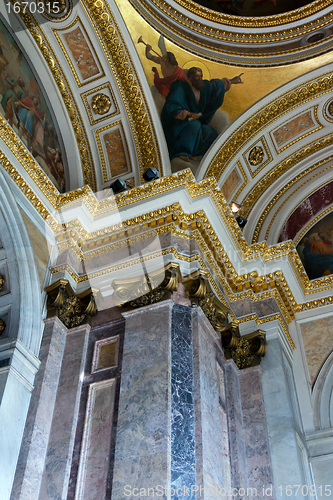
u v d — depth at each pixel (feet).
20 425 23.20
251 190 38.32
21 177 27.81
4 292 26.40
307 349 34.17
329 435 30.12
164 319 25.49
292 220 38.73
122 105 33.88
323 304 35.32
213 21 35.32
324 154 38.34
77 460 23.12
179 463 21.56
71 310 27.71
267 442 27.25
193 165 34.65
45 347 25.94
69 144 33.68
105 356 26.30
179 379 23.91
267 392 29.76
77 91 33.86
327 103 36.73
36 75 32.42
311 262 38.06
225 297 31.76
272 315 32.24
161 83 34.50
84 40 32.71
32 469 22.40
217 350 28.53
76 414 24.52
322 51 35.40
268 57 35.88
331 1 34.81
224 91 36.17
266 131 37.09
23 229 27.09
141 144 33.81
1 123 26.86
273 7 35.50
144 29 33.58
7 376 23.35
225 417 26.84
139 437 22.18
